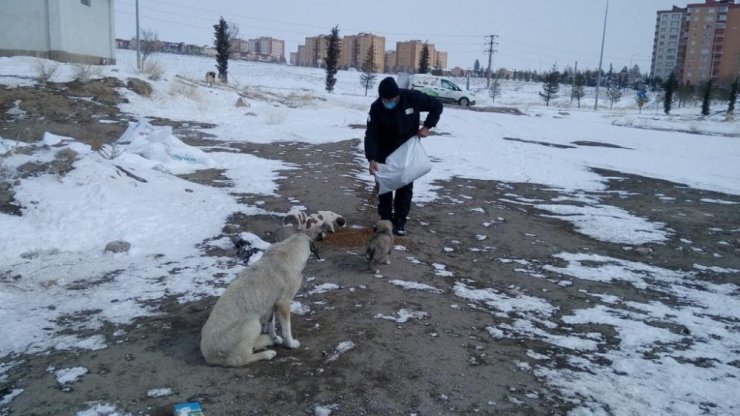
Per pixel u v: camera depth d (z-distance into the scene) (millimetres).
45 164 8992
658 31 122062
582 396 4152
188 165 12422
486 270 7035
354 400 3975
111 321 5195
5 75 19953
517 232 8859
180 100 22156
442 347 4844
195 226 8133
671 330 5449
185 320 5219
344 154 15508
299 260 4785
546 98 54469
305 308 5547
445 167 14594
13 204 7879
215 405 3865
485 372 4453
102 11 29094
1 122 15445
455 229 8867
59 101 17953
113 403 3877
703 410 4016
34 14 24578
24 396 3961
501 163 15523
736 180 14305
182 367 4379
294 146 16531
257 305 4430
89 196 8312
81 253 7047
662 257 7867
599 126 29094
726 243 8617
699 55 104688
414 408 3906
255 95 28484
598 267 7348
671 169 15766
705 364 4746
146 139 12977
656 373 4551
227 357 4332
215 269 6547
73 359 4492
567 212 10312
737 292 6613
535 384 4305
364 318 5363
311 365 4453
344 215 9133
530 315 5691
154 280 6211
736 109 46312
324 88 48594
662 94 58188
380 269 6750
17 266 6547
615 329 5422
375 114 7941
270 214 8922
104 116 17969
